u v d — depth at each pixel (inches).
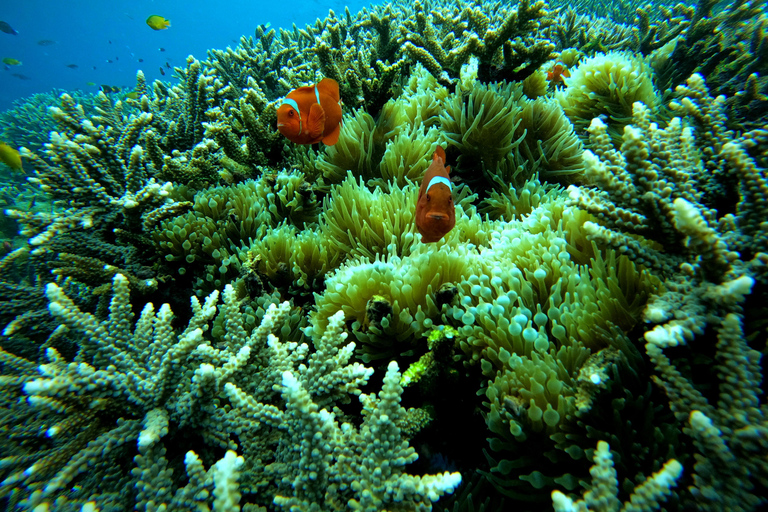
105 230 24.3
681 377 11.0
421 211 15.4
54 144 23.6
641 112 15.0
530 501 12.5
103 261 23.3
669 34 38.5
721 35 34.0
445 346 14.7
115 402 13.5
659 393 12.3
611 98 27.3
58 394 12.4
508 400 12.8
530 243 16.9
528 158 24.8
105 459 12.9
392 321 16.1
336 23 33.4
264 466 13.5
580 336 13.7
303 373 14.9
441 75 29.0
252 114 27.4
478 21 35.6
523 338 14.3
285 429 13.1
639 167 12.9
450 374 14.8
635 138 12.8
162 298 22.6
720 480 9.9
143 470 12.1
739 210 12.5
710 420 10.3
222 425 13.5
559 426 12.2
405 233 20.1
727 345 10.8
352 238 21.1
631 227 13.2
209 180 27.5
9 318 22.5
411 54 29.4
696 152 15.0
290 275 21.2
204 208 24.3
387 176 25.1
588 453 11.6
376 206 21.2
